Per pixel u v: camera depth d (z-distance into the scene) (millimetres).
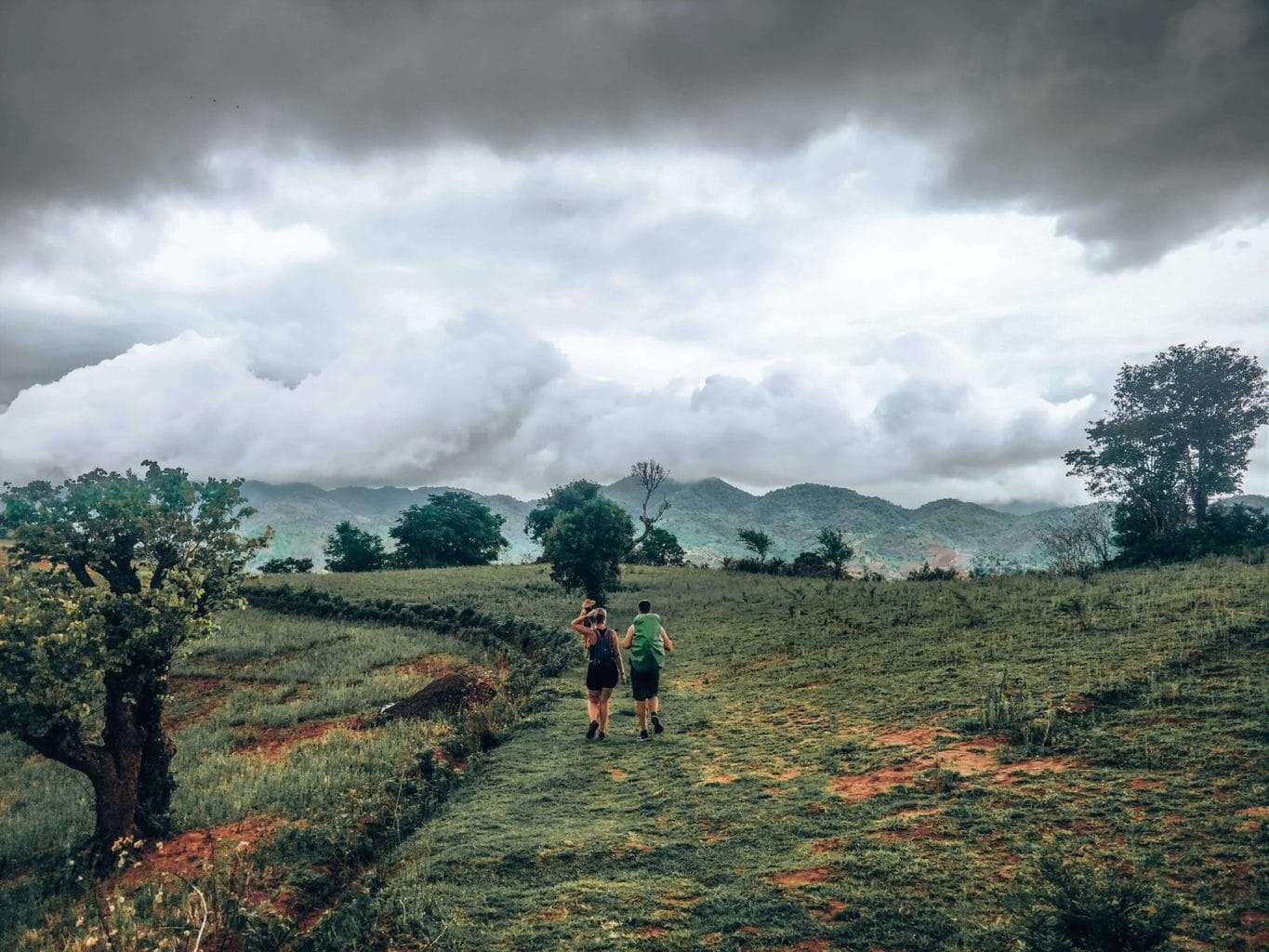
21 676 8320
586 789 8453
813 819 6617
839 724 9453
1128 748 6863
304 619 30750
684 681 14031
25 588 9062
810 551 49688
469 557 84438
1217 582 14664
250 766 12531
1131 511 42219
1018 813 5988
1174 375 42000
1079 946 4160
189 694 20641
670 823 7031
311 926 6336
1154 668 9039
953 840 5754
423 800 8969
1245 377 40344
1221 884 4613
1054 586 18562
